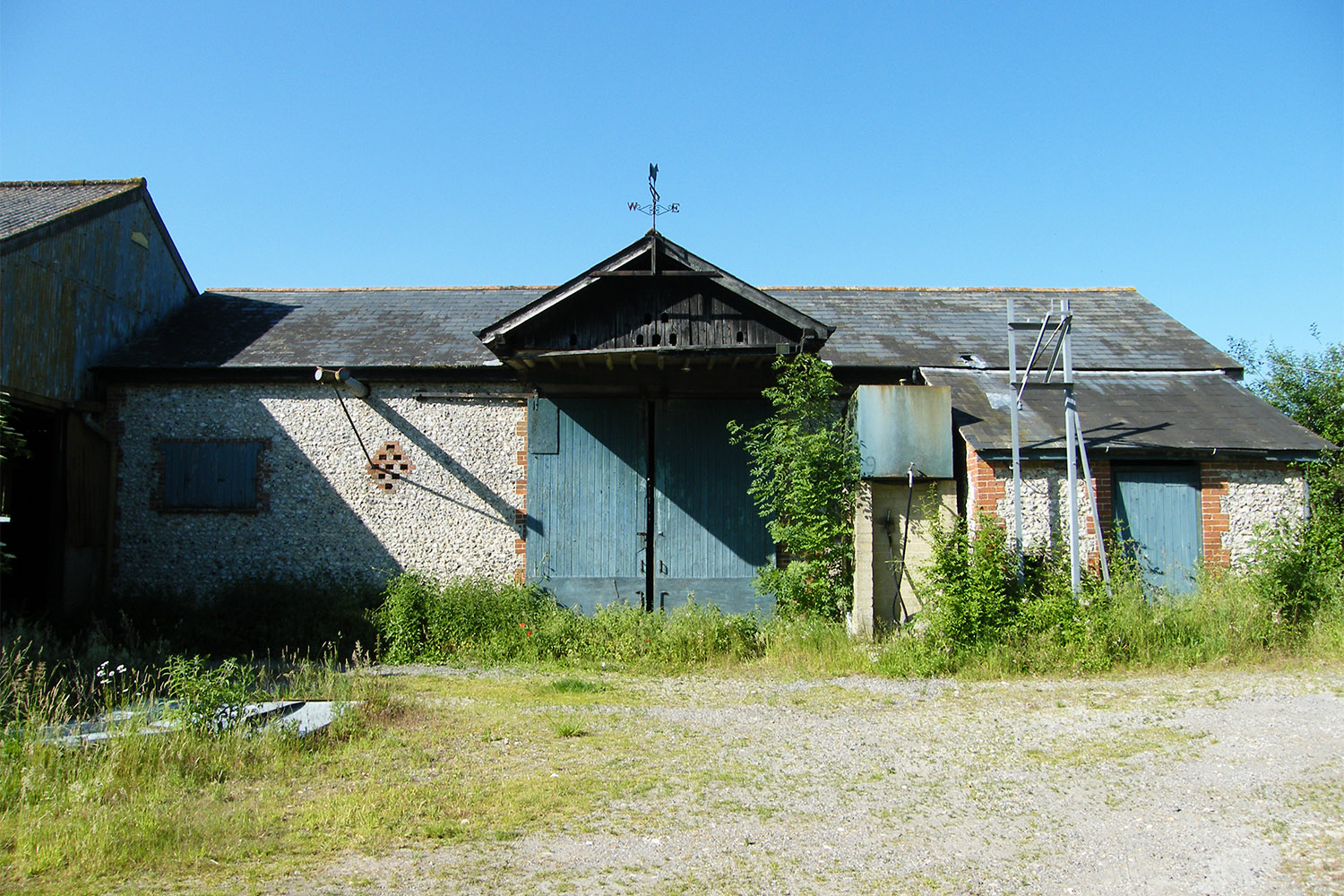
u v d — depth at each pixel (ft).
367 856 15.44
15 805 17.11
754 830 16.71
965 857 15.40
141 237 46.85
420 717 25.38
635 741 22.97
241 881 14.44
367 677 31.45
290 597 39.11
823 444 36.99
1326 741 21.20
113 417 42.68
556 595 41.37
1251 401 41.32
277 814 17.34
